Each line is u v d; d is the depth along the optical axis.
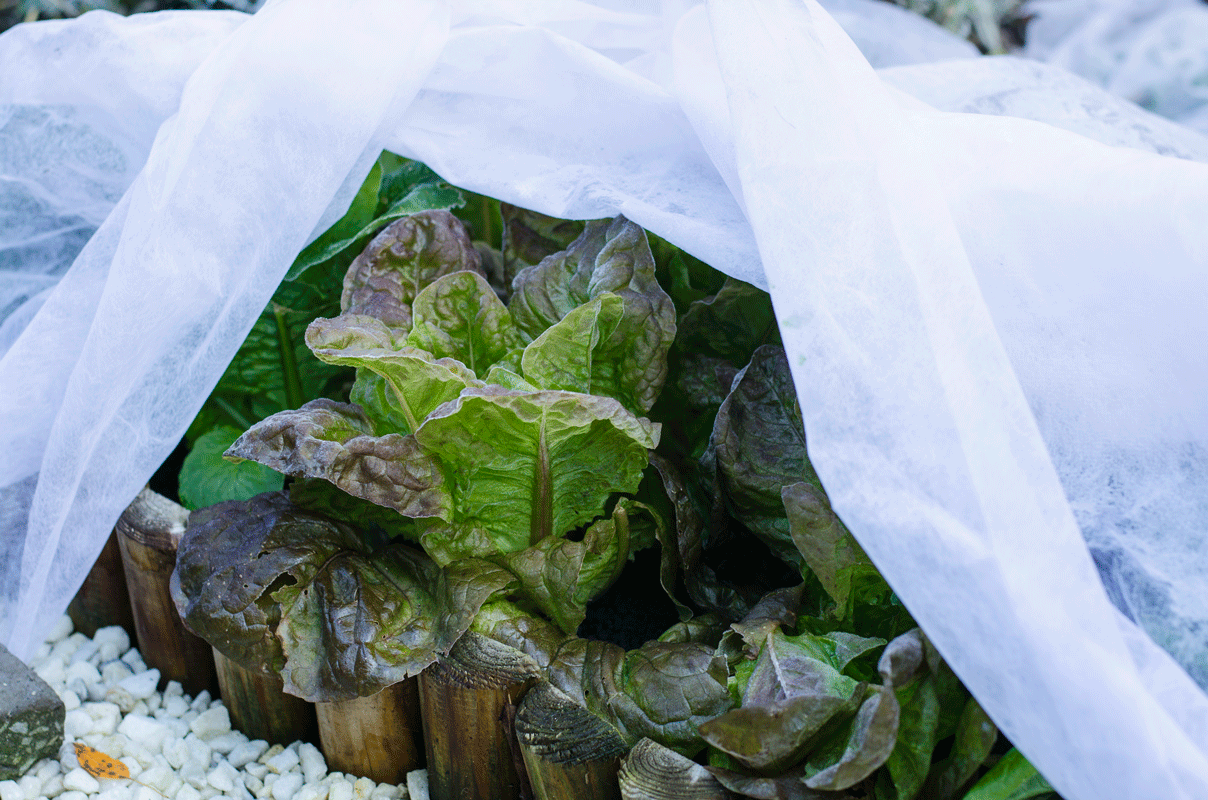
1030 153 1.25
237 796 1.35
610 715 1.26
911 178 1.21
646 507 1.34
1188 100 2.25
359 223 1.45
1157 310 1.24
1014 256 1.25
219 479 1.44
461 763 1.30
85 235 1.50
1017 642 1.13
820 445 1.17
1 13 1.76
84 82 1.41
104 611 1.49
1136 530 1.22
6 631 1.39
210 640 1.29
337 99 1.31
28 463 1.40
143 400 1.33
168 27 1.40
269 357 1.47
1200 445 1.24
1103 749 1.12
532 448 1.28
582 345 1.31
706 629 1.32
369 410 1.33
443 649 1.27
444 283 1.34
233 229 1.30
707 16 1.28
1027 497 1.15
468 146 1.37
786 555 1.33
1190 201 1.22
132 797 1.34
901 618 1.27
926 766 1.20
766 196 1.22
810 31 1.26
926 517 1.15
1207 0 2.40
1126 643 1.16
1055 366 1.25
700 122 1.30
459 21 1.37
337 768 1.37
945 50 1.79
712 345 1.41
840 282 1.19
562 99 1.36
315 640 1.29
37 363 1.36
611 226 1.37
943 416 1.16
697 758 1.25
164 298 1.30
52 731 1.35
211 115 1.30
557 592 1.31
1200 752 1.12
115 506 1.33
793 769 1.21
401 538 1.38
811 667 1.23
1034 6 2.38
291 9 1.31
